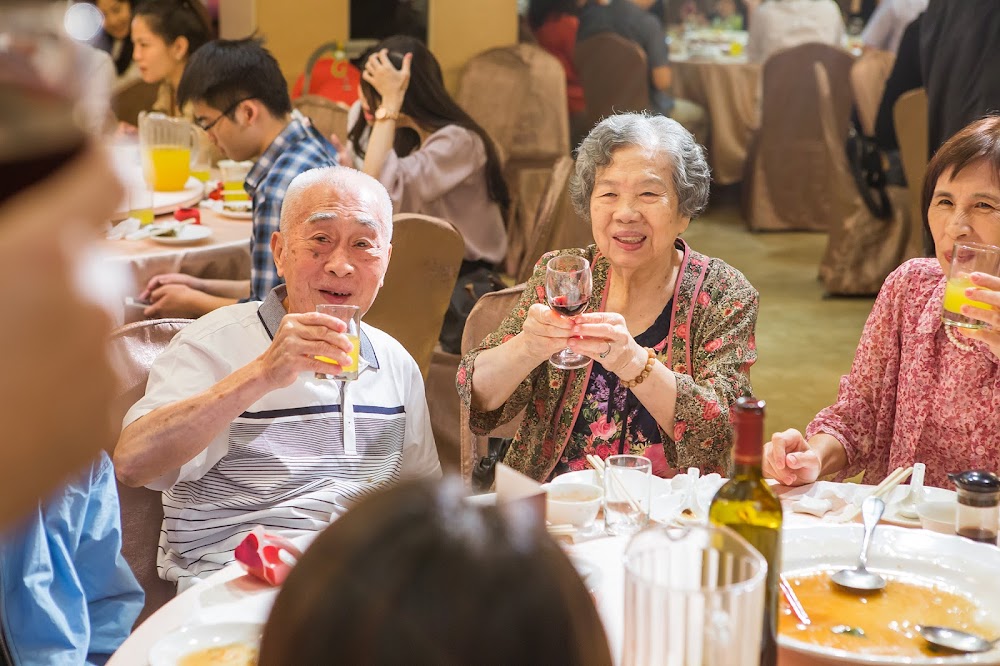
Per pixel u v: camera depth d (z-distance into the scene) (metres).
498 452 2.38
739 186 8.39
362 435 1.90
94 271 0.19
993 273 1.66
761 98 7.52
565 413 2.03
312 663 0.38
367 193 1.94
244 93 2.98
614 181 1.99
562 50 7.09
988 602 1.21
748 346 2.02
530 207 6.04
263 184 2.86
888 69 5.91
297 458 1.84
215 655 1.12
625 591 0.77
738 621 0.73
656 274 2.06
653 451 1.99
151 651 1.12
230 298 3.33
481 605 0.38
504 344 1.97
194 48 4.91
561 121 6.21
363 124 4.36
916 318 1.99
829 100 5.89
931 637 1.11
